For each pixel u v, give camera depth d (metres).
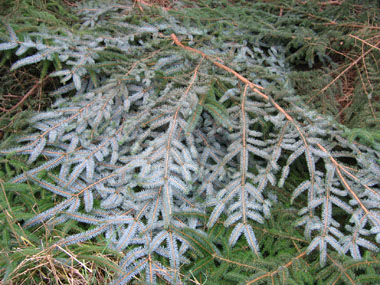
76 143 0.85
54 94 0.93
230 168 0.87
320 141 0.81
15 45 0.84
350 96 1.08
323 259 0.71
